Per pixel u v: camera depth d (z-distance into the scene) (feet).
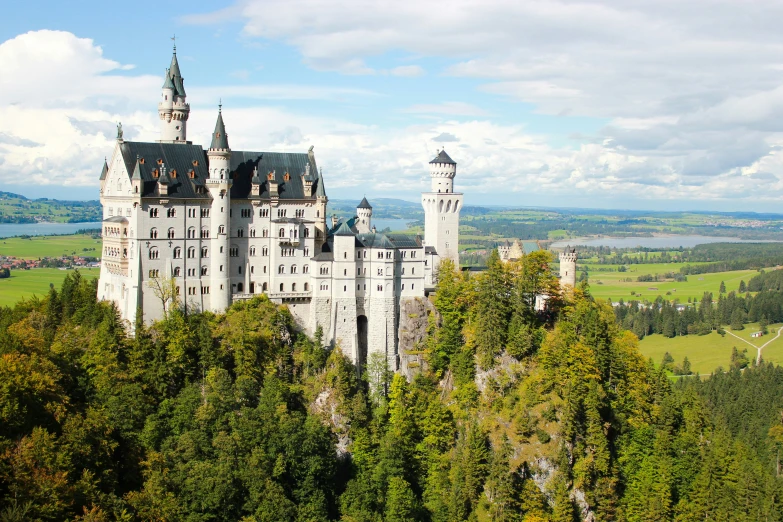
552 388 595.47
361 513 545.85
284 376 618.03
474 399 620.49
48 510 395.55
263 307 632.79
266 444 543.39
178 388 575.38
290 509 516.32
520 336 625.41
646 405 629.92
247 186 654.94
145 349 570.87
